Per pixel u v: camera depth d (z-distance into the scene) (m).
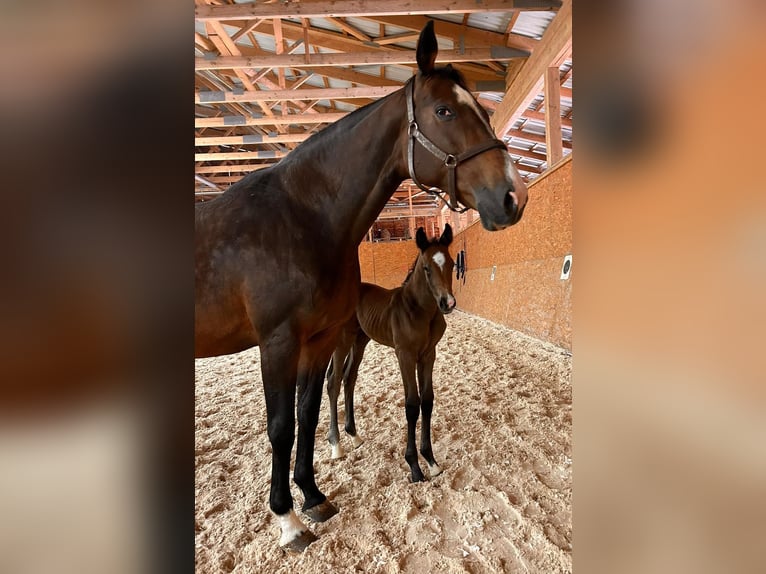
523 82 5.61
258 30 6.48
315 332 1.53
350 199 1.49
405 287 2.11
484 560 1.32
